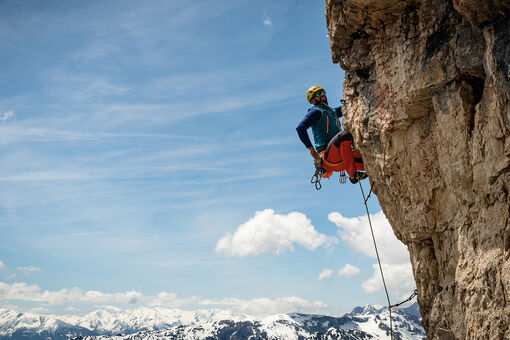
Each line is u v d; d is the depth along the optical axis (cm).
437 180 980
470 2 721
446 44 885
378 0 968
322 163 1210
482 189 814
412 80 957
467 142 852
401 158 1045
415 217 1048
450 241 961
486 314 776
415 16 967
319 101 1227
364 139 1134
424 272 1062
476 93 855
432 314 997
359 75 1149
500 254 763
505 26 712
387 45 1039
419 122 1001
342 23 1091
